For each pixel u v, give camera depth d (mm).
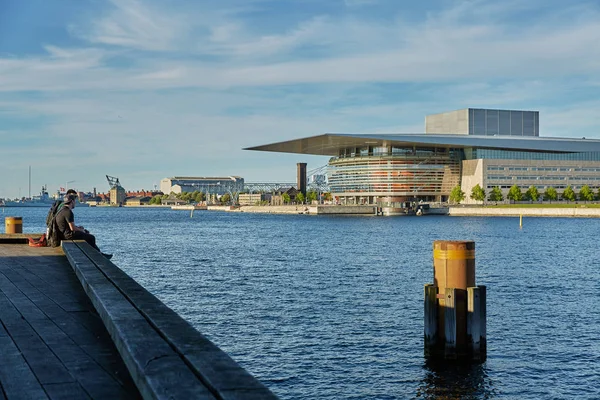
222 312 24562
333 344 19219
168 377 4660
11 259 14680
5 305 9062
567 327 21594
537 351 18297
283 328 21531
